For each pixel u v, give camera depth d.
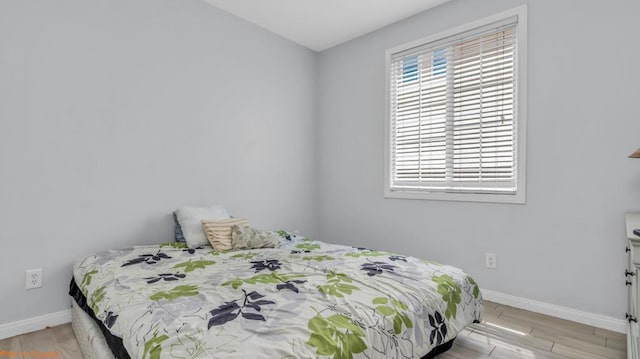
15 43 1.92
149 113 2.48
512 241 2.43
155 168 2.51
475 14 2.59
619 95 2.01
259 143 3.22
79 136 2.16
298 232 3.58
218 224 2.45
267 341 1.00
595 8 2.08
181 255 2.12
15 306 1.95
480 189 2.61
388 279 1.63
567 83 2.18
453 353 1.77
